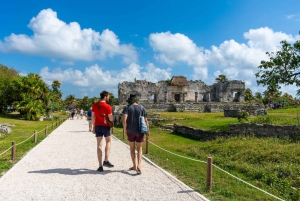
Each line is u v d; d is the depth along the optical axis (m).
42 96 42.59
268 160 9.43
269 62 17.52
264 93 58.81
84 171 7.81
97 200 5.46
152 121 25.47
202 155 11.41
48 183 6.57
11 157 9.45
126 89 53.06
